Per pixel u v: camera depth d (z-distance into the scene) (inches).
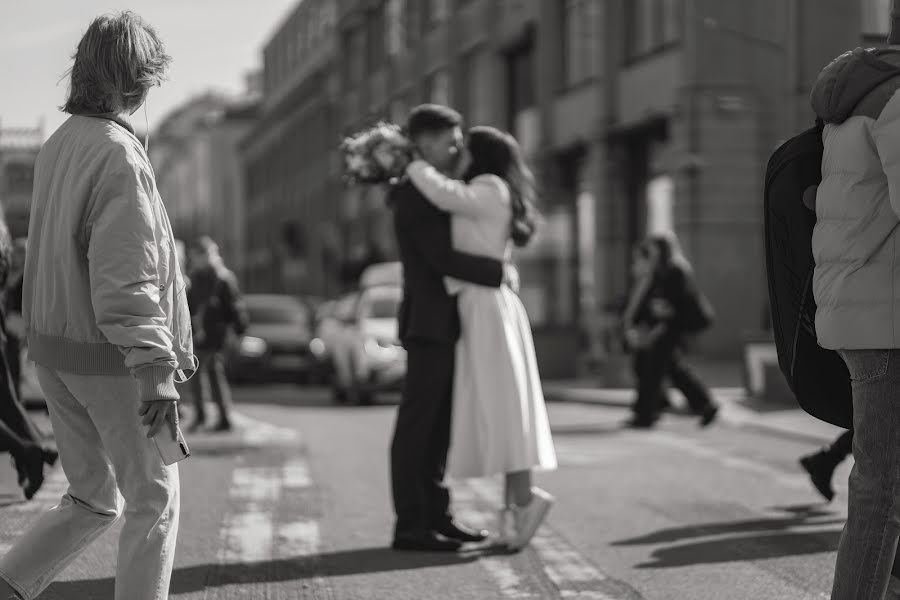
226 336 550.0
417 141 274.1
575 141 1220.5
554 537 285.6
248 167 3371.1
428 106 274.2
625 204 1150.3
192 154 4050.2
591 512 320.8
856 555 163.5
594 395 741.9
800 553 266.1
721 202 997.2
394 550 269.1
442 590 231.1
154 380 155.3
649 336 552.4
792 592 229.8
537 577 242.4
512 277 272.2
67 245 159.8
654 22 1083.3
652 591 230.2
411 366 268.2
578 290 1242.0
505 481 273.4
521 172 275.1
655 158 1107.3
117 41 163.0
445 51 1628.9
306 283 2453.2
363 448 472.4
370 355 747.4
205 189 3796.8
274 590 229.6
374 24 2033.7
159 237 162.7
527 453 263.7
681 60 1007.6
